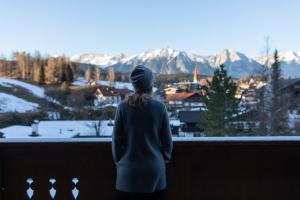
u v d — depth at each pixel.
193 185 2.33
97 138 2.35
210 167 2.32
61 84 63.28
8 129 26.44
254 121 25.58
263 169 2.33
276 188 2.33
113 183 2.32
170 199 2.33
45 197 2.32
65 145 2.29
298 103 24.88
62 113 38.03
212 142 2.29
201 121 27.39
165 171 2.19
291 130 24.05
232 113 27.06
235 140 2.29
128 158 1.99
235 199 2.33
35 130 24.91
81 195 2.33
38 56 76.94
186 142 2.29
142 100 1.97
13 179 2.32
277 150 2.32
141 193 1.96
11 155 2.30
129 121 1.98
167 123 2.02
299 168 2.33
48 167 2.32
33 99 52.53
